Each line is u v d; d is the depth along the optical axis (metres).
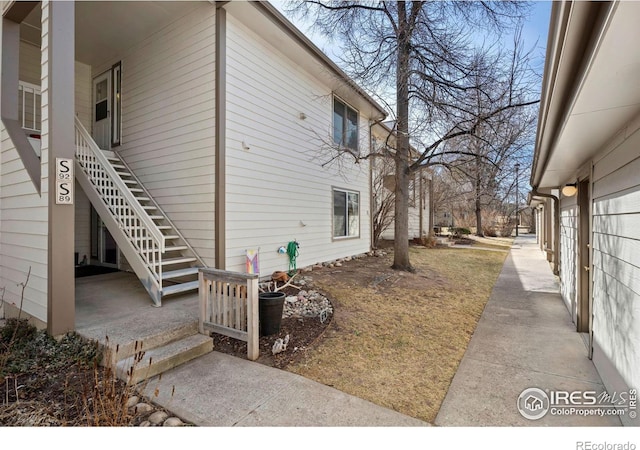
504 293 6.42
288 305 5.02
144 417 2.43
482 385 2.95
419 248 13.82
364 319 4.65
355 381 3.01
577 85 1.78
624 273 2.44
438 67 6.71
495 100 6.70
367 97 9.17
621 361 2.47
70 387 2.77
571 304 4.96
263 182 6.30
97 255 7.54
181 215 5.79
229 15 5.48
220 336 4.01
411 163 8.83
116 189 5.23
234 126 5.57
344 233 9.50
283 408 2.54
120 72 6.86
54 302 3.44
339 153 7.83
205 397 2.69
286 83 6.99
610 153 2.79
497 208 24.48
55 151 3.50
